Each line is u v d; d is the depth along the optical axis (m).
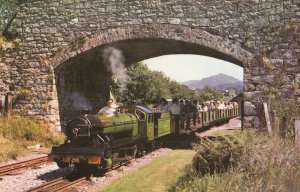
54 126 21.38
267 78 18.03
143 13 19.73
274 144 9.75
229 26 18.69
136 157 16.91
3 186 11.79
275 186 8.12
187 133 24.72
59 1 21.12
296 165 8.78
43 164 15.74
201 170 10.26
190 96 76.50
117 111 15.37
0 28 22.61
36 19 21.52
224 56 20.33
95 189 11.32
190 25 19.16
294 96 17.59
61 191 10.88
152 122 18.08
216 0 18.88
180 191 9.44
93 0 20.53
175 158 15.40
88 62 23.41
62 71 22.02
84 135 12.88
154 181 11.38
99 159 12.70
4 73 21.91
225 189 8.63
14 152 16.95
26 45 21.66
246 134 10.70
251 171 9.06
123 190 10.64
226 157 10.01
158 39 19.78
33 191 10.68
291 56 17.78
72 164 13.91
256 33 18.33
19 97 21.67
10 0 22.77
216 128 31.30
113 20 20.19
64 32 21.03
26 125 20.59
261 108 17.95
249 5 18.47
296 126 11.41
